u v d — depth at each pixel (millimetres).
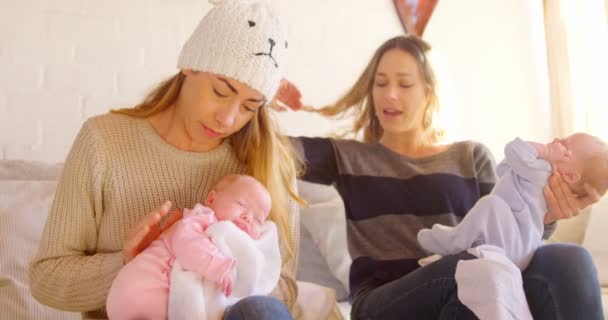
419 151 1706
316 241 1892
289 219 1290
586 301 1124
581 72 2555
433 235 1355
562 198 1370
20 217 1567
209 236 1044
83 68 2080
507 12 2666
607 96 2457
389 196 1587
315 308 1369
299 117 2330
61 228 1118
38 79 2018
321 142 1654
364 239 1556
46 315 1465
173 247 1021
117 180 1160
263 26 1147
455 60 2586
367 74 1788
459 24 2602
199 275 1000
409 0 2518
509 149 1375
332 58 2424
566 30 2605
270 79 1148
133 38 2148
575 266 1153
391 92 1646
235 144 1268
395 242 1547
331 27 2426
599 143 1369
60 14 2053
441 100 1738
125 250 1035
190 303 962
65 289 1072
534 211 1345
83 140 1160
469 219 1307
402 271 1492
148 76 2166
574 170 1353
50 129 2029
